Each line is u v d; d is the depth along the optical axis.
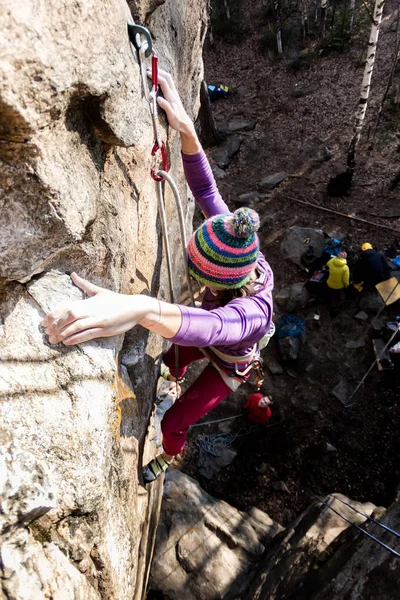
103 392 1.39
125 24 1.27
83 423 1.28
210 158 9.98
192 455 5.68
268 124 10.73
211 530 4.12
